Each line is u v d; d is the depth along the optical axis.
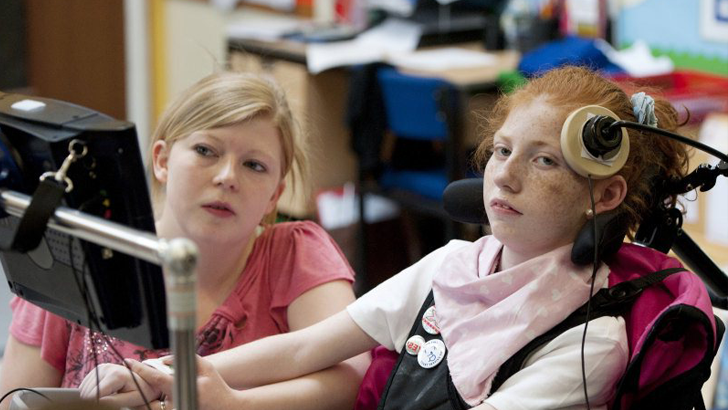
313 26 5.42
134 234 1.09
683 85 4.34
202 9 5.39
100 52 5.46
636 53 4.52
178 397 1.06
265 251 1.79
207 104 1.64
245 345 1.59
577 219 1.31
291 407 1.54
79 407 0.98
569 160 1.27
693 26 4.29
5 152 1.31
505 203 1.31
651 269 1.35
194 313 1.04
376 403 1.51
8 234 1.35
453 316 1.39
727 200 3.28
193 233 1.64
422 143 4.55
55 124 1.28
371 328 1.53
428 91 4.09
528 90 1.36
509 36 4.86
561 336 1.28
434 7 5.06
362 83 4.34
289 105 1.76
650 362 1.23
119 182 1.28
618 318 1.29
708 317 1.22
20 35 5.20
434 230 4.88
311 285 1.74
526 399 1.26
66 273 1.34
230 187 1.61
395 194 4.43
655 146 1.38
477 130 1.65
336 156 4.95
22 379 1.76
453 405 1.33
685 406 1.24
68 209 1.19
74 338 1.73
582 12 4.74
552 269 1.30
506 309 1.31
